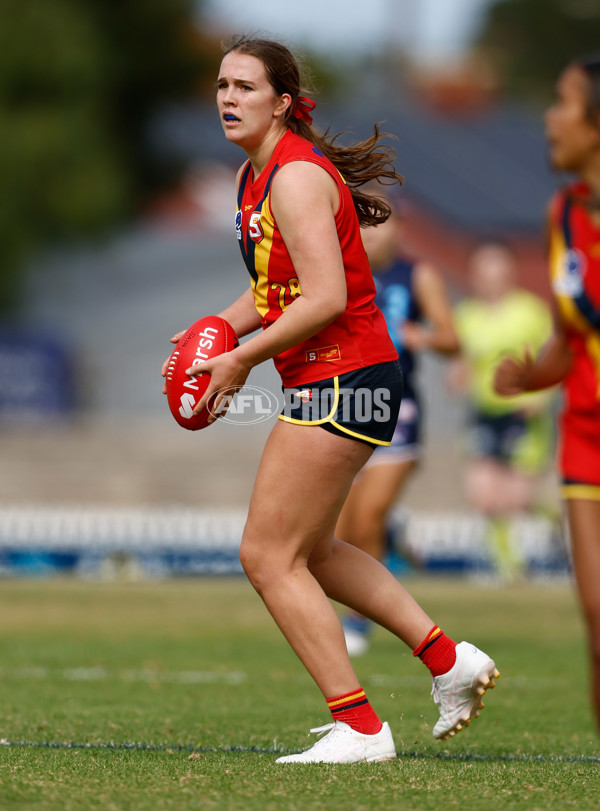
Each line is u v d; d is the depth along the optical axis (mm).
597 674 14289
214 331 15555
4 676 25875
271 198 15008
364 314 15336
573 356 14672
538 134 154500
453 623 37938
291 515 15188
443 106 186500
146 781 13617
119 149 133250
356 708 15430
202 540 60188
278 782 13594
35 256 123375
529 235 129500
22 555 60562
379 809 12289
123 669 27453
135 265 131500
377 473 29219
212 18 140375
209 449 93312
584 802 12836
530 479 52094
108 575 59500
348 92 186500
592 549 14273
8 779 13656
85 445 94250
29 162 114062
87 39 121250
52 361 120625
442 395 120250
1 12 116938
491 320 51562
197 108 143750
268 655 30438
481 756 16562
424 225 128125
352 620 31328
